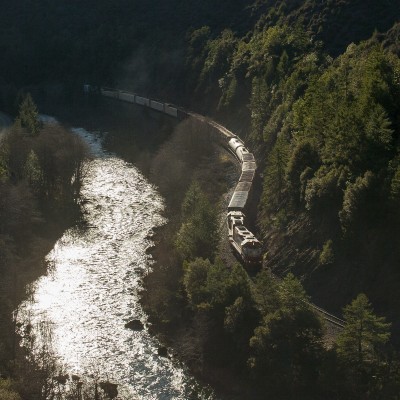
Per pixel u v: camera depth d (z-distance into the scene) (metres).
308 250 90.31
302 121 107.69
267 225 104.12
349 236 83.19
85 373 76.88
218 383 74.31
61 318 88.62
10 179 121.31
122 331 85.62
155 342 83.31
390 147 85.31
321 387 67.75
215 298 79.75
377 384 65.19
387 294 77.06
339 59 131.75
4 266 97.69
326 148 94.44
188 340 82.31
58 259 106.56
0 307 89.56
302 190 97.31
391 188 78.31
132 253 108.62
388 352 68.56
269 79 148.50
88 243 112.50
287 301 70.81
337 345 68.50
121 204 129.88
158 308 90.38
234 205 107.69
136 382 75.31
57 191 129.62
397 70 96.12
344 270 82.94
